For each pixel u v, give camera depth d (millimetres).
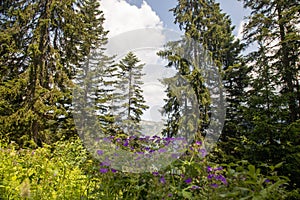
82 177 2777
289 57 7172
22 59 7516
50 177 2668
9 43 7266
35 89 6723
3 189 2332
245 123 6566
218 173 2426
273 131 5105
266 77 5992
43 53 7051
